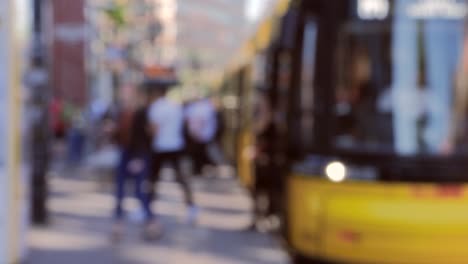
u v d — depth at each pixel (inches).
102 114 615.2
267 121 373.7
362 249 279.1
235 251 346.9
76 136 807.1
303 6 315.9
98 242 366.3
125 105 372.2
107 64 933.2
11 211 267.7
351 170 285.7
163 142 390.3
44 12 396.2
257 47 434.3
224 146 800.3
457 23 291.9
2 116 260.7
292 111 320.5
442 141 287.3
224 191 587.5
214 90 1214.9
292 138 318.3
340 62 298.8
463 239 275.4
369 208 279.4
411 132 288.7
